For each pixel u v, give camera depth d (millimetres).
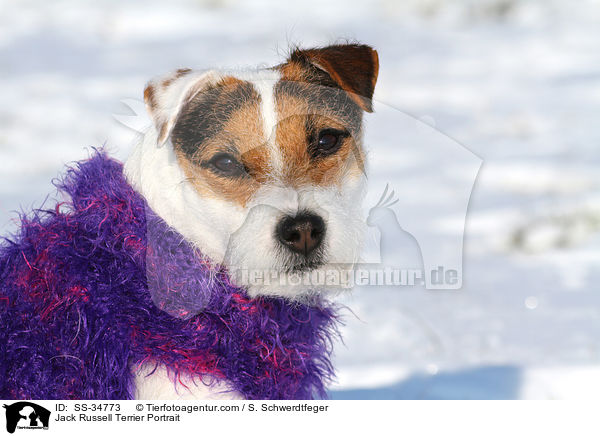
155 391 4105
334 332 5156
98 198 4188
